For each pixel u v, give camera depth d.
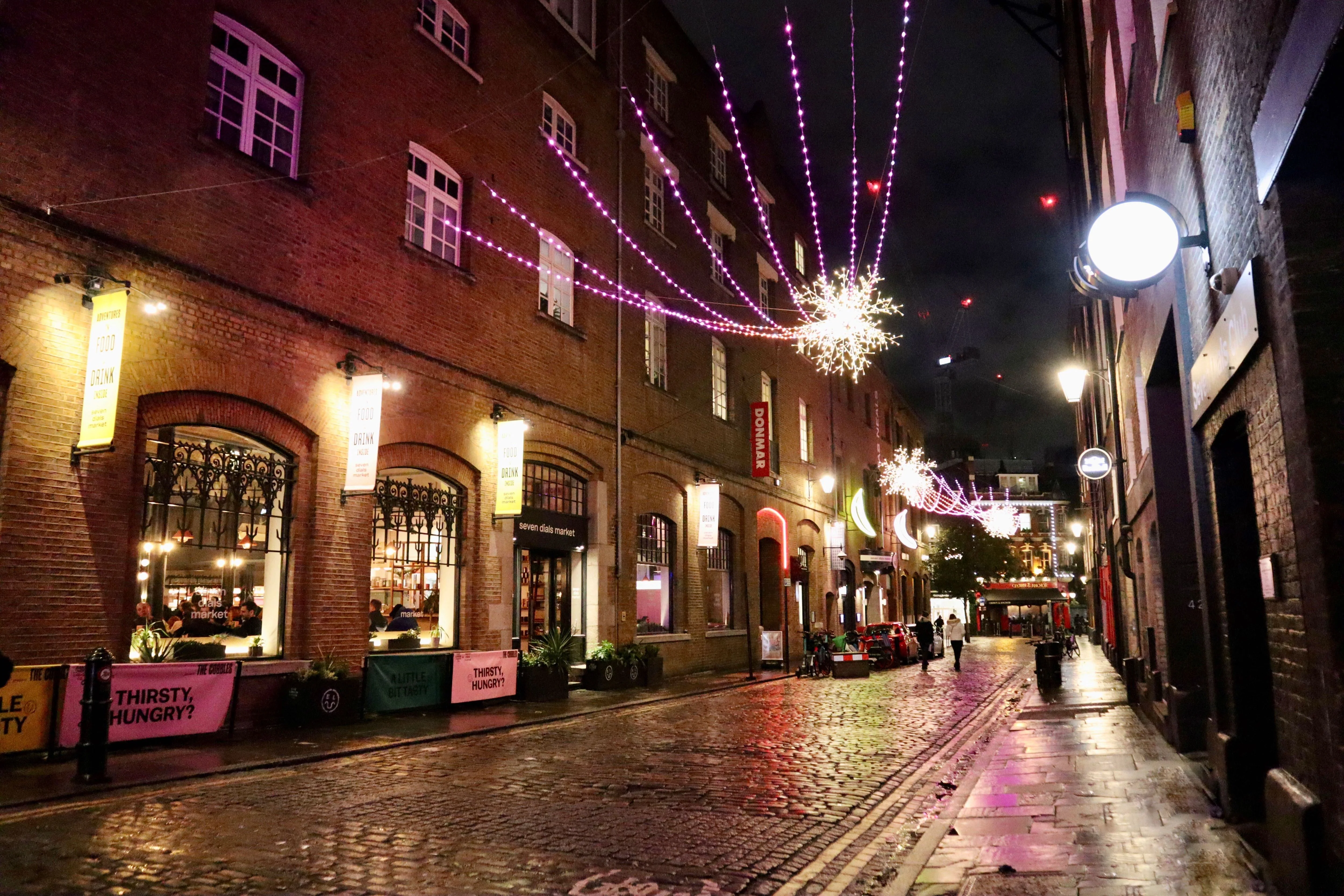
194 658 11.16
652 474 22.69
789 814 7.49
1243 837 6.15
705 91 27.69
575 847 6.35
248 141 12.59
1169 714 10.61
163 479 11.16
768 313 31.64
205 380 11.46
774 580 30.08
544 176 18.94
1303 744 4.73
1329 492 4.10
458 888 5.41
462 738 11.80
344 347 13.62
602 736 12.14
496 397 16.88
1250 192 4.83
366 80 14.47
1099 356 22.59
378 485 14.51
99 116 10.46
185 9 11.57
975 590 59.75
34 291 9.70
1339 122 3.82
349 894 5.26
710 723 13.62
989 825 6.81
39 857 5.89
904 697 18.02
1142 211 5.83
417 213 15.65
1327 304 4.18
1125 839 6.22
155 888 5.32
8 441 9.39
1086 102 16.31
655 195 24.45
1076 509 57.84
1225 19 5.11
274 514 12.62
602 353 20.64
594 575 19.66
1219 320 5.75
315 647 12.76
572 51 20.33
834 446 37.75
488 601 16.19
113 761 9.22
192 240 11.46
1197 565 10.12
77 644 9.81
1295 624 4.77
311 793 8.15
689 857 6.13
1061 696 17.14
